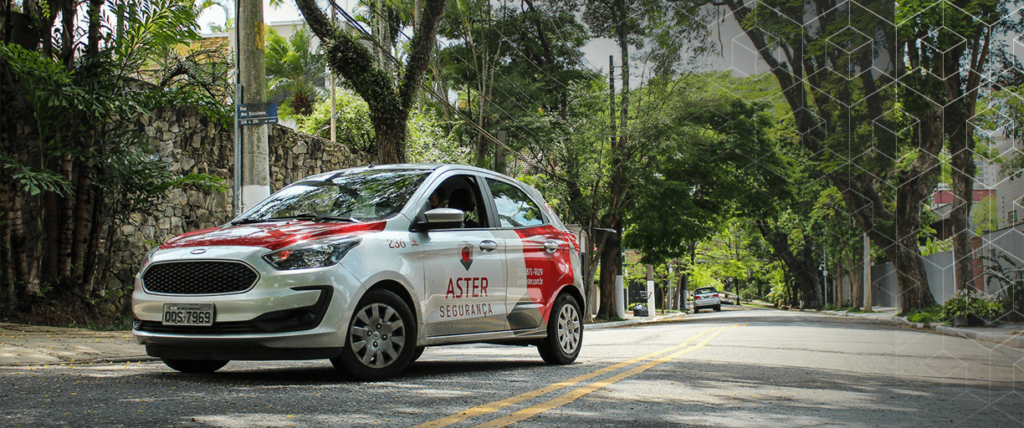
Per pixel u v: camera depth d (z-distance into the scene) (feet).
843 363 24.97
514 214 23.52
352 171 22.30
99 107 33.68
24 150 35.17
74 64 36.04
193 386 15.69
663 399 15.69
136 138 37.52
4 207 33.81
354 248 17.58
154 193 38.29
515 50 84.28
